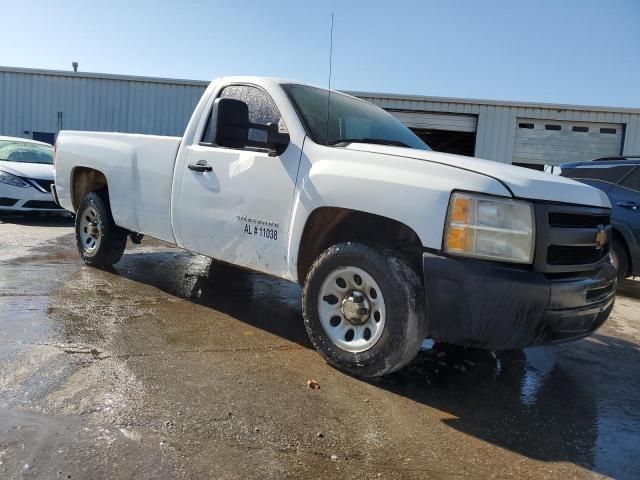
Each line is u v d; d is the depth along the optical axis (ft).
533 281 10.15
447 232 10.49
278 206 13.20
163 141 16.60
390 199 11.12
